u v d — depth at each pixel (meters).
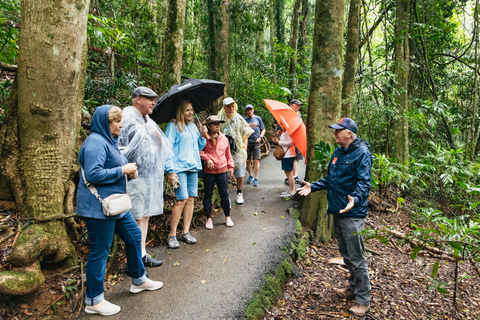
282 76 13.62
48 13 2.55
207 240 3.92
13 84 2.82
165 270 3.18
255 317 2.67
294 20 13.97
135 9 7.16
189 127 3.70
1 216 2.70
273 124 11.69
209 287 2.89
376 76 6.80
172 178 3.38
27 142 2.70
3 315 2.21
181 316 2.47
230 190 6.05
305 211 4.72
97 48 5.56
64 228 2.87
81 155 2.27
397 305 3.29
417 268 4.30
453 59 10.96
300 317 2.94
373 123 6.75
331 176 3.13
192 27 10.46
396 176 5.89
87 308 2.43
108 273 3.01
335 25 4.57
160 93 5.24
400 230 5.59
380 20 9.16
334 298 3.27
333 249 4.45
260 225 4.39
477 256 3.17
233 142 4.54
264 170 7.71
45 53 2.59
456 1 10.20
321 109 4.73
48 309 2.38
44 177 2.73
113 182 2.32
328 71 4.67
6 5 4.05
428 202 6.78
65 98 2.75
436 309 3.31
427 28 8.07
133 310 2.52
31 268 2.44
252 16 9.01
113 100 5.23
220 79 8.66
